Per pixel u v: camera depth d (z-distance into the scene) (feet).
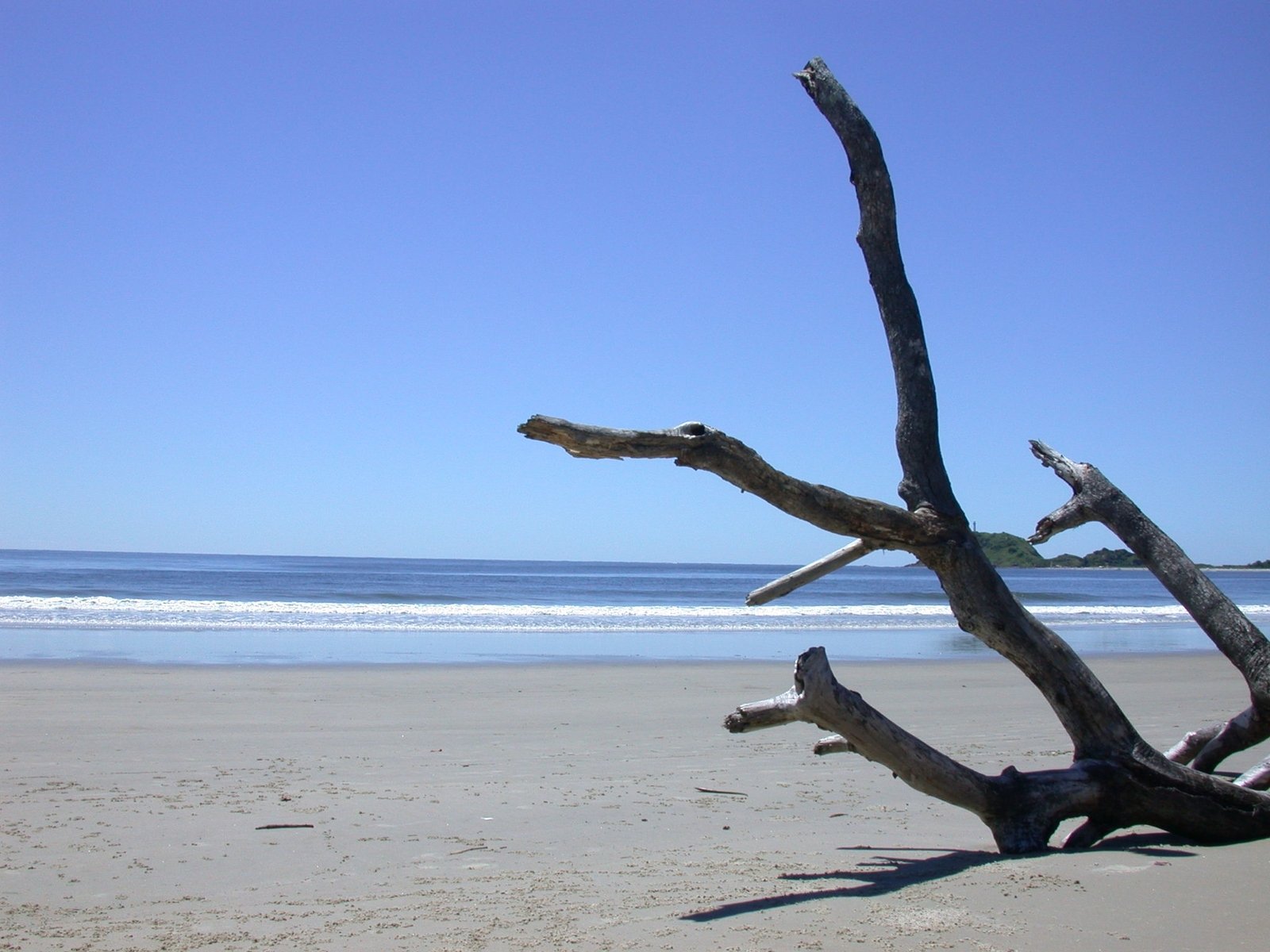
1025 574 501.56
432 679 46.85
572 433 13.37
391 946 12.82
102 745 28.94
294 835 19.57
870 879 15.60
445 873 17.06
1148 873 14.92
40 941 13.32
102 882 16.34
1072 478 21.01
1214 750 19.92
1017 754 30.19
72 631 68.59
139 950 12.88
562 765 27.61
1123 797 16.90
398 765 27.14
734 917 13.56
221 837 19.35
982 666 59.00
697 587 218.18
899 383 17.67
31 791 22.99
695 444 14.19
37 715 33.63
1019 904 13.53
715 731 34.01
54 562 372.99
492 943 12.76
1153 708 41.65
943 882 14.71
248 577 213.25
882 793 24.45
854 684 49.16
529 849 18.81
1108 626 103.81
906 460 17.43
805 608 121.80
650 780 25.81
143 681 42.86
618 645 69.56
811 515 15.57
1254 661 19.13
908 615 109.50
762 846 19.13
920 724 36.24
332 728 32.83
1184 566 20.07
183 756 27.66
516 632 79.05
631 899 14.94
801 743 31.71
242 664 51.34
